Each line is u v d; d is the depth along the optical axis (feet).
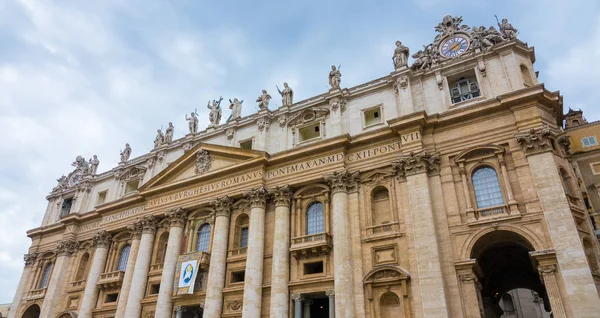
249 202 120.78
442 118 103.40
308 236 107.34
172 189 137.90
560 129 102.83
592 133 126.00
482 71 106.52
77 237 161.99
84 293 142.10
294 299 103.55
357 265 99.30
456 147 100.83
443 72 112.16
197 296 117.60
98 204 166.30
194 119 154.81
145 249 133.59
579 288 76.13
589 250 84.58
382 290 94.63
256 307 105.09
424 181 97.96
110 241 150.10
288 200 116.16
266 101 137.39
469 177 97.35
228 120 158.20
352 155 113.19
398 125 104.94
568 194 87.51
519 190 90.79
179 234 129.70
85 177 174.19
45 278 166.30
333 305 98.43
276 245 109.81
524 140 92.07
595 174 120.26
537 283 115.24
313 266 108.88
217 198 125.70
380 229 101.40
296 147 119.65
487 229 89.51
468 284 87.20
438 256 89.45
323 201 112.57
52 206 185.37
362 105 119.85
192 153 138.31
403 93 112.98
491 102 98.68
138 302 126.11
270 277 109.70
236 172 126.93
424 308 86.28
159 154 154.10
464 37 114.73
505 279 118.52
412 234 95.91
